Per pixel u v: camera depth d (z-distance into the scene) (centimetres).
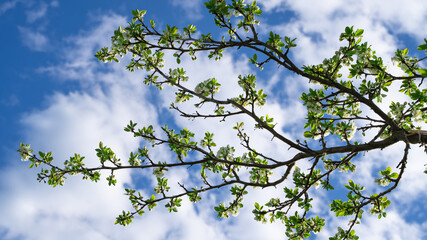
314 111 612
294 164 660
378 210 690
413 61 597
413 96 576
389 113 679
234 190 722
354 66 621
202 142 730
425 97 570
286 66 655
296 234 711
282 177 671
